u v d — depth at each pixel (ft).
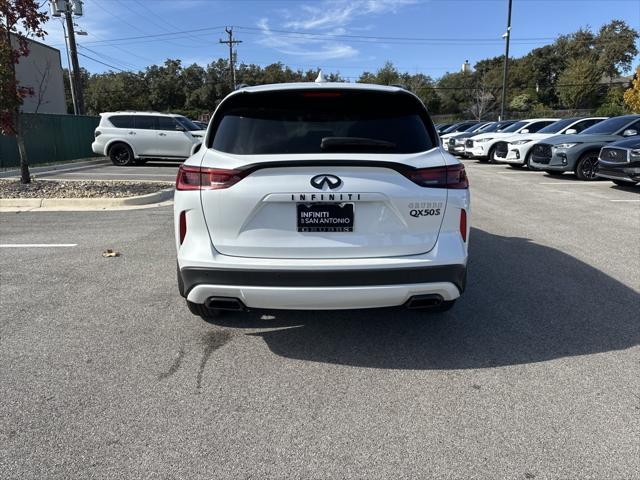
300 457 7.79
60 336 12.05
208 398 9.43
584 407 9.06
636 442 8.08
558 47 266.36
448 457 7.77
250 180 9.71
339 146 10.07
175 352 11.30
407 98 11.03
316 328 12.62
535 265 17.75
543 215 26.96
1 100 31.63
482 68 274.77
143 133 57.00
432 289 10.18
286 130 10.43
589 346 11.48
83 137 69.97
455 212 10.28
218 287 10.02
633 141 33.53
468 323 12.84
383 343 11.76
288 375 10.30
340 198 9.68
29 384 9.87
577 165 41.32
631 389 9.65
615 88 192.75
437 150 10.61
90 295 14.78
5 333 12.20
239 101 10.90
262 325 12.78
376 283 9.85
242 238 9.95
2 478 7.28
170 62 242.37
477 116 200.54
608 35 249.55
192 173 10.13
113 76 224.94
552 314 13.35
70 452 7.88
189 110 227.20
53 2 73.67
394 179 9.78
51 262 18.03
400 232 9.98
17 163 54.65
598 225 24.34
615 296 14.65
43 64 93.56
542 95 251.60
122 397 9.44
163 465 7.59
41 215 26.73
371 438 8.25
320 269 9.65
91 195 31.22
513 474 7.38
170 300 14.40
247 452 7.91
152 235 22.02
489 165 59.93
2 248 19.90
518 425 8.55
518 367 10.57
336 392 9.66
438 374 10.32
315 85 10.89
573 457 7.73
